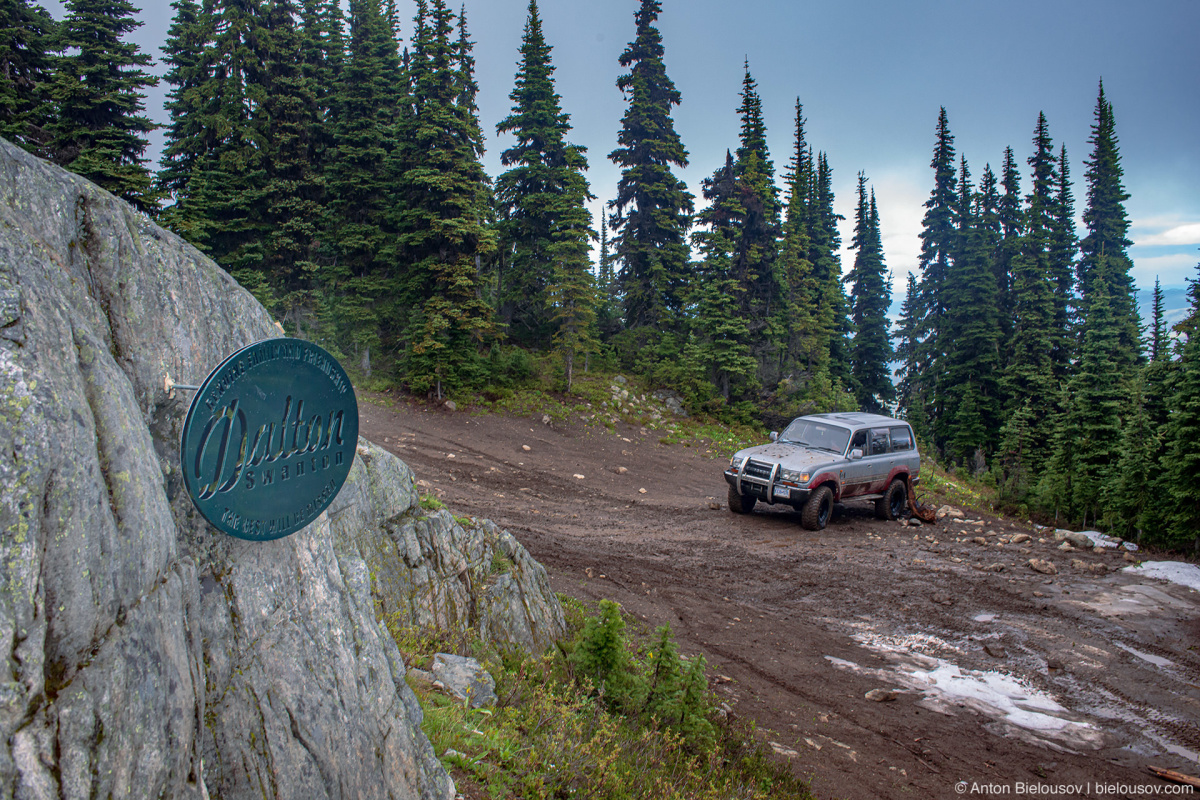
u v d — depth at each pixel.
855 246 54.91
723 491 20.39
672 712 5.64
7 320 1.62
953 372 42.91
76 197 2.21
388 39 34.69
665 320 36.47
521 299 35.19
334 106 31.39
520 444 23.31
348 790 2.82
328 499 3.05
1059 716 7.01
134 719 1.70
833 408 36.62
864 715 6.90
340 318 27.88
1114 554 13.61
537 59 34.78
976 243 42.88
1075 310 45.72
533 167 34.53
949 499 22.16
